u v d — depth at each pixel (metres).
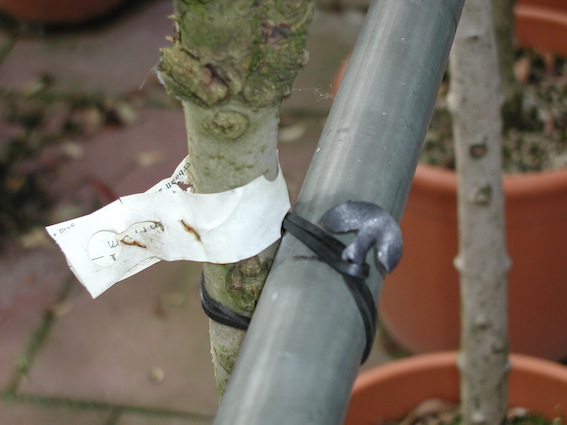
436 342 1.11
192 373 1.19
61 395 1.17
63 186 1.46
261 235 0.41
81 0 1.75
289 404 0.35
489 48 0.66
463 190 0.73
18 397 1.17
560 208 0.93
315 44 1.74
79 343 1.23
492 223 0.73
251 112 0.39
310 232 0.39
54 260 1.35
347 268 0.38
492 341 0.79
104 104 1.62
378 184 0.40
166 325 1.25
